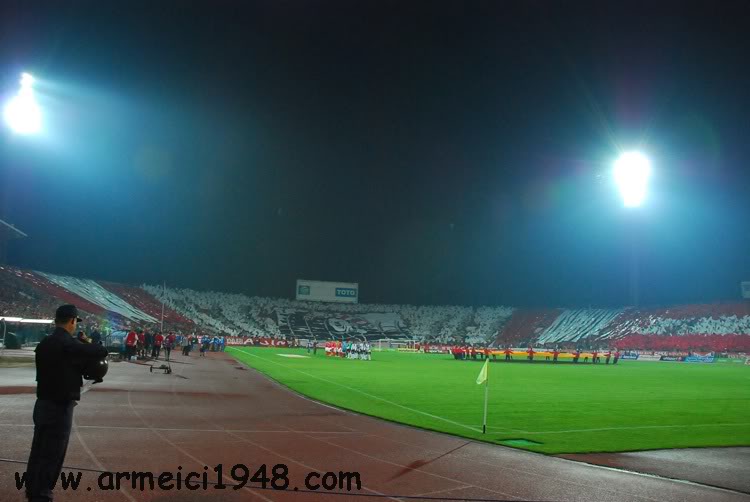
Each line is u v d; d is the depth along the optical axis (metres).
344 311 97.62
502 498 7.28
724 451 11.22
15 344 36.56
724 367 49.50
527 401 19.06
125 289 78.94
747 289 77.56
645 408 17.97
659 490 8.02
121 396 15.80
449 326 95.00
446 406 17.16
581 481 8.34
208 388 19.48
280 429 11.72
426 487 7.64
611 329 81.75
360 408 16.08
